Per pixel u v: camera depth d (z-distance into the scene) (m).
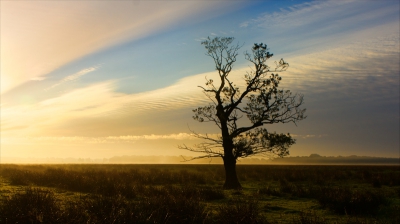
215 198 19.19
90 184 23.36
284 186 26.03
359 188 28.56
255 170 64.19
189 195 17.94
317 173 50.06
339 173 47.88
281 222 12.91
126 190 19.03
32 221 10.26
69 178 26.95
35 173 32.34
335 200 16.33
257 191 24.20
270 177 43.12
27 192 13.13
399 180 35.19
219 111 28.98
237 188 27.27
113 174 35.22
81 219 10.63
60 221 10.44
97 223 10.32
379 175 42.97
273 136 28.47
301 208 16.95
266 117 28.92
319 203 17.95
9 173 36.03
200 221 11.47
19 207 11.55
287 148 29.09
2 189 20.80
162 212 11.37
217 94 29.23
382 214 15.02
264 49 29.14
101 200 13.09
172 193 17.80
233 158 28.83
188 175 38.62
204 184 31.81
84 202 13.46
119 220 10.41
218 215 12.55
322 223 11.75
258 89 29.17
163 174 37.88
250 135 28.92
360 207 15.62
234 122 29.27
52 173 32.38
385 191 25.48
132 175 34.44
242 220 11.38
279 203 18.66
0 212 11.19
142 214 10.98
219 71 29.38
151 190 19.62
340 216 14.75
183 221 11.30
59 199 16.56
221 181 37.19
